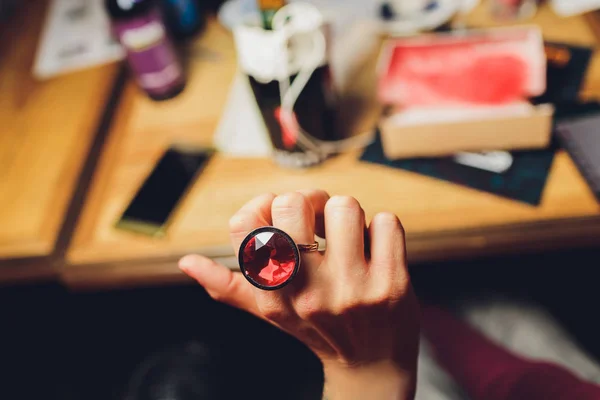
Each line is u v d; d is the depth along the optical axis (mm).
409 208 558
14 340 861
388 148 579
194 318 876
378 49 668
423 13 686
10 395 824
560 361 642
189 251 562
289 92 539
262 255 411
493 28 667
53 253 576
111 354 849
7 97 700
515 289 708
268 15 515
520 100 573
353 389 476
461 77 596
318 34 533
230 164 606
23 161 635
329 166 593
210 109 649
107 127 654
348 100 628
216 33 724
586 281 762
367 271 416
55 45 749
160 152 624
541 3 676
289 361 821
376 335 439
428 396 651
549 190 547
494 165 566
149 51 626
